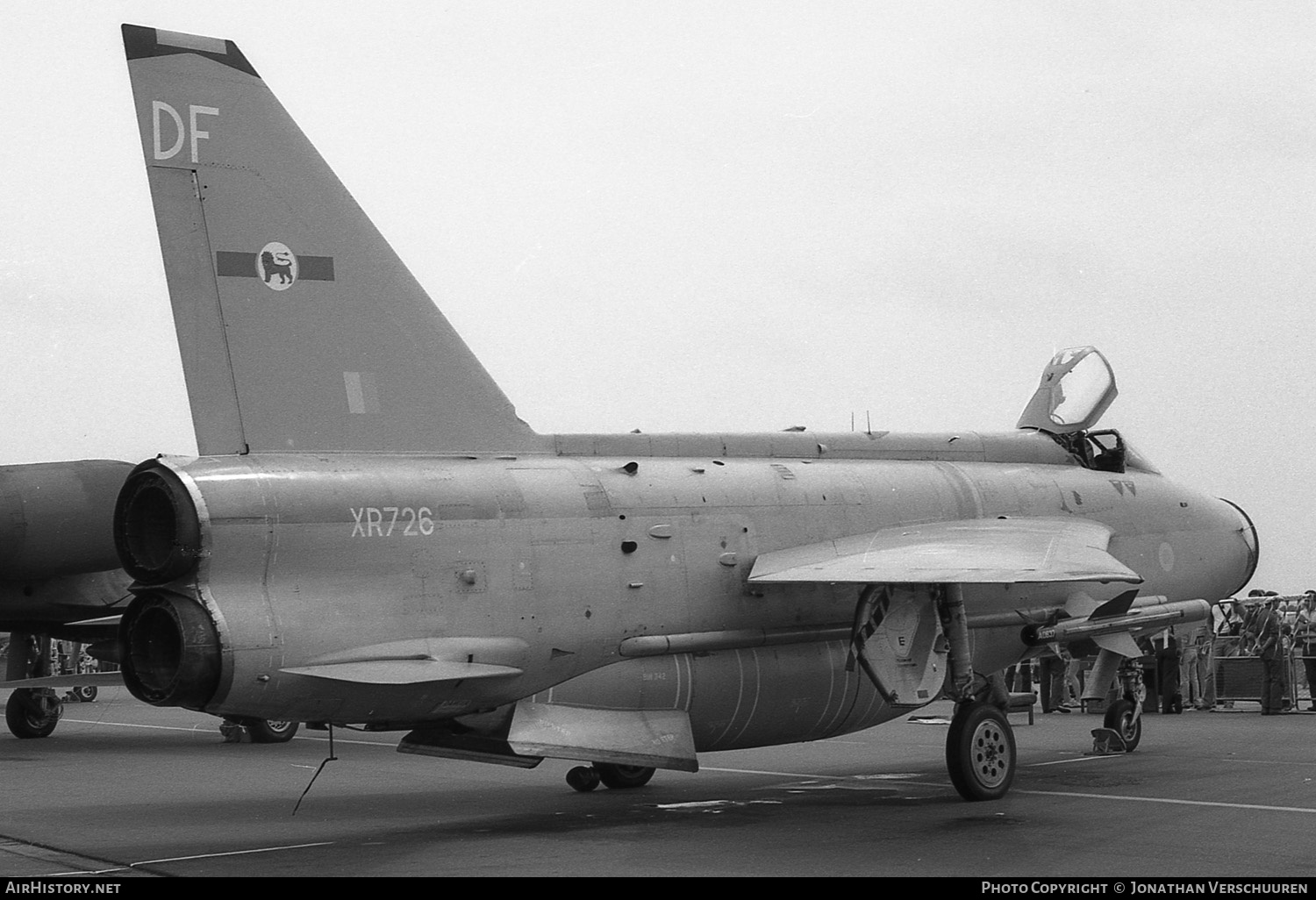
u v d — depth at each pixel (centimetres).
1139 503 1308
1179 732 1562
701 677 957
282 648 779
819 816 939
